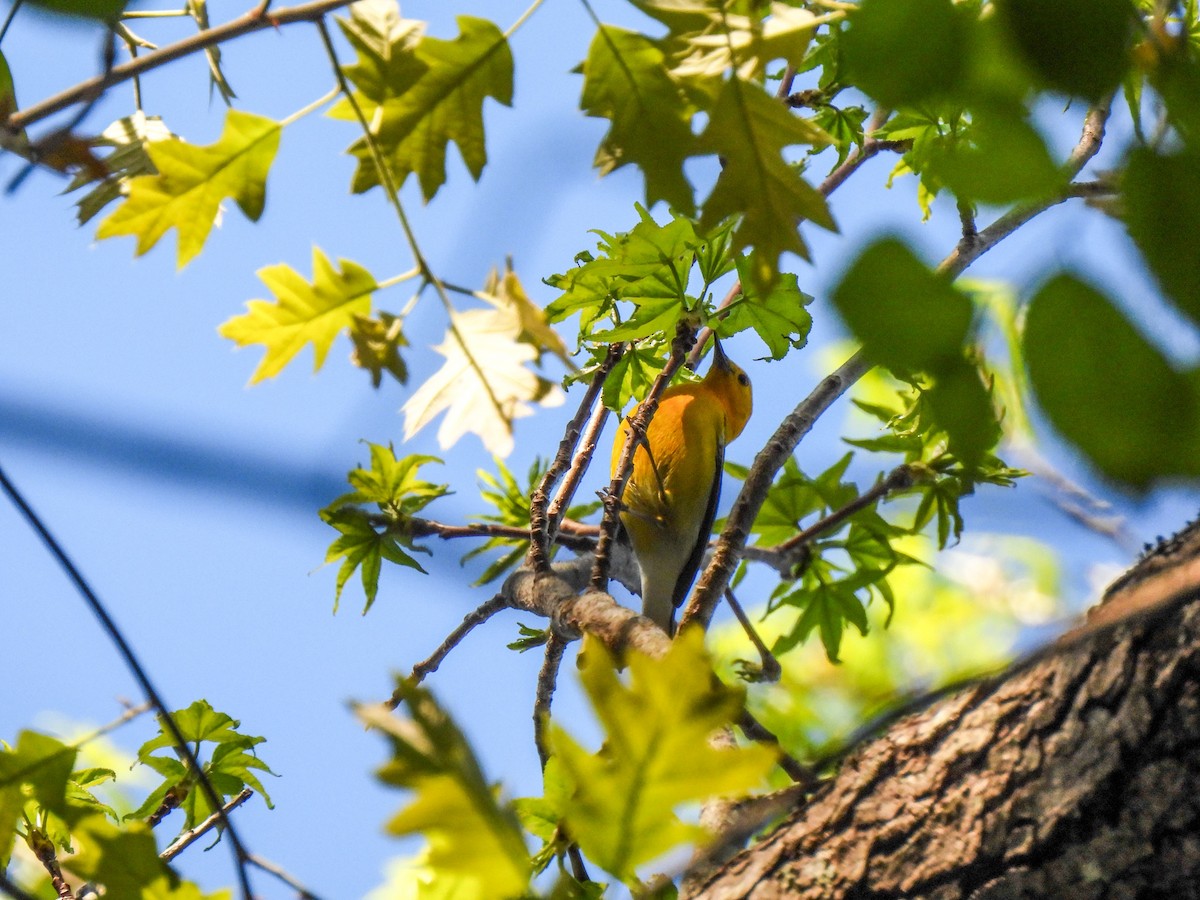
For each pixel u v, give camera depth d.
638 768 3.01
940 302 2.22
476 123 4.56
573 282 7.50
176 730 4.09
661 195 4.29
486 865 3.09
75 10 2.56
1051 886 4.39
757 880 4.76
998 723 4.76
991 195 2.30
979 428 2.30
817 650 13.44
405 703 3.15
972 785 4.66
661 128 4.27
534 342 4.51
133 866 3.94
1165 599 3.44
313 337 4.66
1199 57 2.23
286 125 4.71
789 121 4.14
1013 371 2.41
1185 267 2.04
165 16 6.48
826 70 7.98
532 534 7.72
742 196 4.15
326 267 4.62
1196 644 4.43
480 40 4.48
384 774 3.07
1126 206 2.13
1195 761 4.32
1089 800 4.42
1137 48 2.29
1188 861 4.24
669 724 2.97
